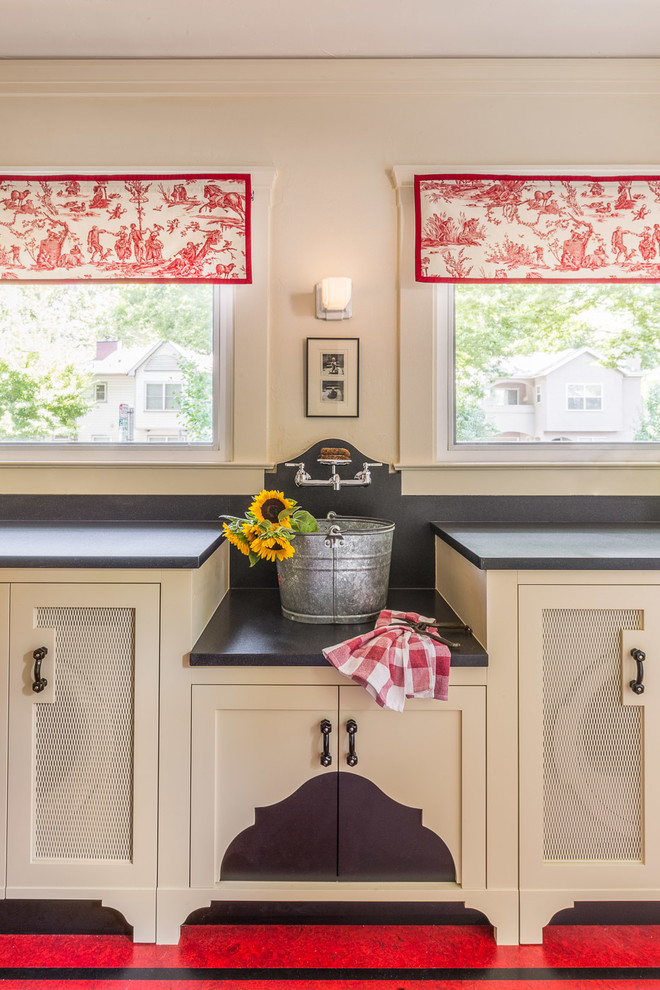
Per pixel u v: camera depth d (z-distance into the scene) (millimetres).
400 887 1474
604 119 2076
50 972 1374
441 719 1465
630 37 1933
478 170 2051
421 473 2068
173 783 1459
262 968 1382
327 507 2062
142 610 1457
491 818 1466
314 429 2084
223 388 2105
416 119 2074
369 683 1361
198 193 2039
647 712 1470
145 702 1459
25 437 2150
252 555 1622
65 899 1481
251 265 2051
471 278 2045
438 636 1488
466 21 1851
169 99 2072
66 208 2045
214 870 1463
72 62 2035
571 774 1481
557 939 1485
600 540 1704
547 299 2127
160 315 2129
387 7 1788
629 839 1487
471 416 2141
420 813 1493
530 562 1435
